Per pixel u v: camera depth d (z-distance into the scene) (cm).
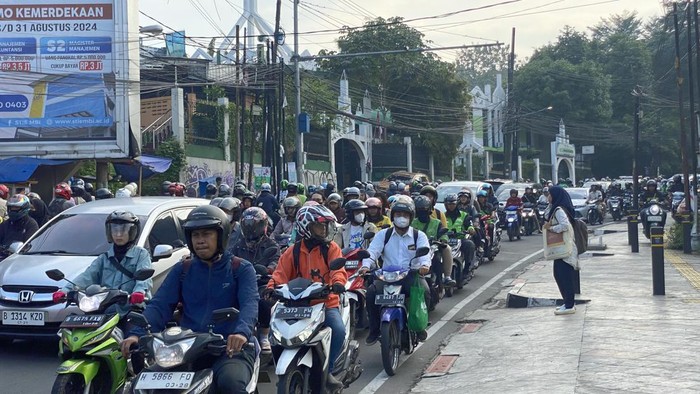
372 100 4956
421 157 5147
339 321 727
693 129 2309
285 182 2250
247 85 3269
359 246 1198
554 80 6588
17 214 1233
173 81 3600
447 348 1049
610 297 1300
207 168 3431
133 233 812
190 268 581
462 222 1540
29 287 973
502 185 3272
